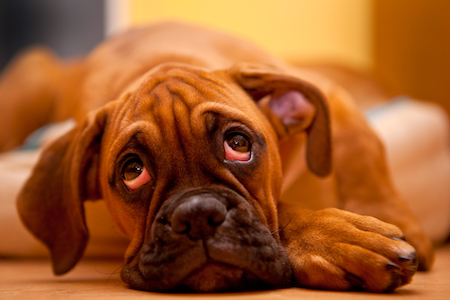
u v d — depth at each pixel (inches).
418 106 34.3
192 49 27.1
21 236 28.3
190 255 18.3
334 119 26.4
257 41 53.6
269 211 20.6
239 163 20.2
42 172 23.3
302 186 27.6
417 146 31.4
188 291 18.8
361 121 26.7
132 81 25.6
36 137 36.8
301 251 19.5
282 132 23.7
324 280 18.7
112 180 21.0
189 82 21.7
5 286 21.4
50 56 48.1
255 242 18.8
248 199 19.9
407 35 49.8
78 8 57.9
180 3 53.3
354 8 53.4
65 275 24.4
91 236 27.1
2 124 45.9
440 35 46.5
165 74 22.5
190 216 18.2
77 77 34.7
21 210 23.1
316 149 23.9
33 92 44.7
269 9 53.5
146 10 53.6
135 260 20.0
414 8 48.8
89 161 23.0
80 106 28.0
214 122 20.2
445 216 32.7
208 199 18.4
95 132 22.5
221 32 29.8
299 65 42.3
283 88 23.4
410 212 24.8
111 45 30.7
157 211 19.7
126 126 20.9
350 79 41.2
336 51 53.6
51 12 58.7
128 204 20.7
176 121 20.2
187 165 19.8
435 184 31.9
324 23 53.5
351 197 25.4
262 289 19.0
